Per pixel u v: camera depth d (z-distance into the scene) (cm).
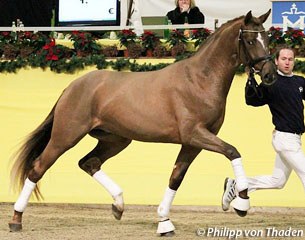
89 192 1438
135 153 1423
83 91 1129
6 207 1421
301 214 1370
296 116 1055
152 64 1414
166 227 1102
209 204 1402
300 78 1070
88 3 1480
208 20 1574
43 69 1448
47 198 1445
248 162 1396
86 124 1127
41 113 1451
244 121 1397
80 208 1427
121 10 1527
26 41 1459
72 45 1457
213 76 1061
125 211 1402
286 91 1053
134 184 1423
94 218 1302
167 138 1085
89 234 1123
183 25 1421
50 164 1148
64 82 1444
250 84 1060
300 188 1380
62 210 1402
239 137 1399
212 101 1058
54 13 1509
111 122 1117
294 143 1055
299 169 1052
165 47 1423
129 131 1105
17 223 1154
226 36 1056
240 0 1584
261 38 1030
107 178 1179
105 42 1448
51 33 1498
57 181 1444
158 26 1431
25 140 1172
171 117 1075
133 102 1095
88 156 1190
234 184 1092
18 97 1457
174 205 1411
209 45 1070
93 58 1424
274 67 1024
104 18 1475
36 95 1452
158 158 1420
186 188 1409
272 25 1407
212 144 1047
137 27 1466
